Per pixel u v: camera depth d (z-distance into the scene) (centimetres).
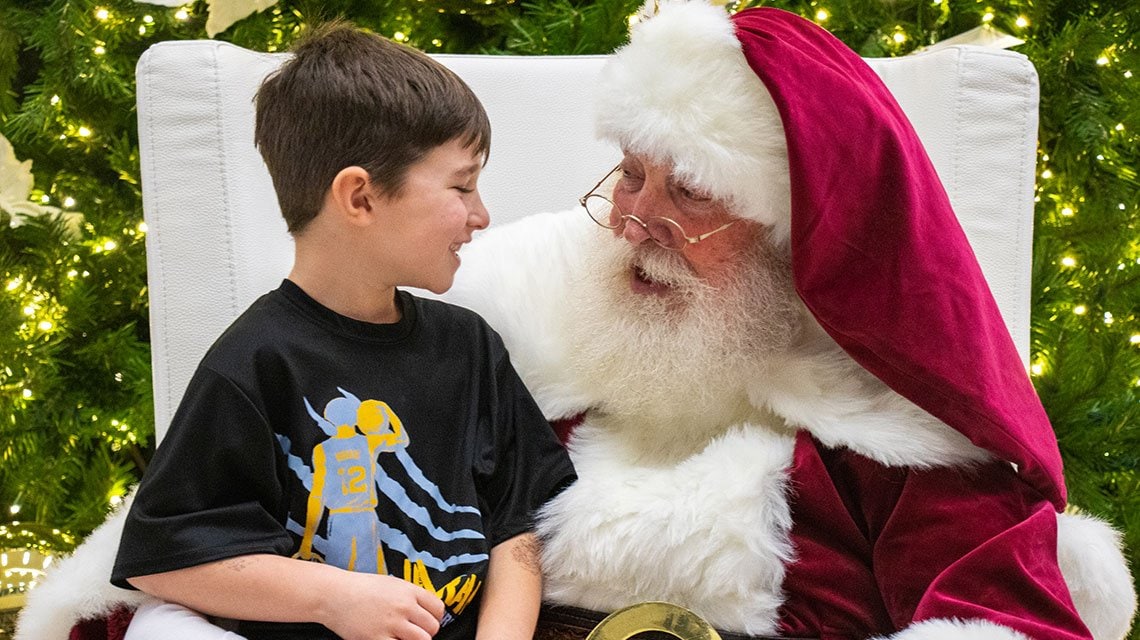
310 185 116
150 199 141
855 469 120
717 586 114
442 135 116
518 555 120
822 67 114
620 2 200
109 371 217
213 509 108
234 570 106
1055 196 220
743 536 114
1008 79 149
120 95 212
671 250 122
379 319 120
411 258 117
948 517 113
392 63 118
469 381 124
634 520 116
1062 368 198
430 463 118
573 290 132
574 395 132
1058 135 224
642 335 124
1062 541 118
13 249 217
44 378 209
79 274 213
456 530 117
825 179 110
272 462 110
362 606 105
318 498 112
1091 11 230
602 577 117
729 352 123
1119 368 197
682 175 117
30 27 217
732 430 123
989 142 147
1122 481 210
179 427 109
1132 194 223
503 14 219
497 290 135
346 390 115
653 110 116
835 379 122
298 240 119
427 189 116
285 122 118
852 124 111
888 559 115
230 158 142
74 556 124
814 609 116
